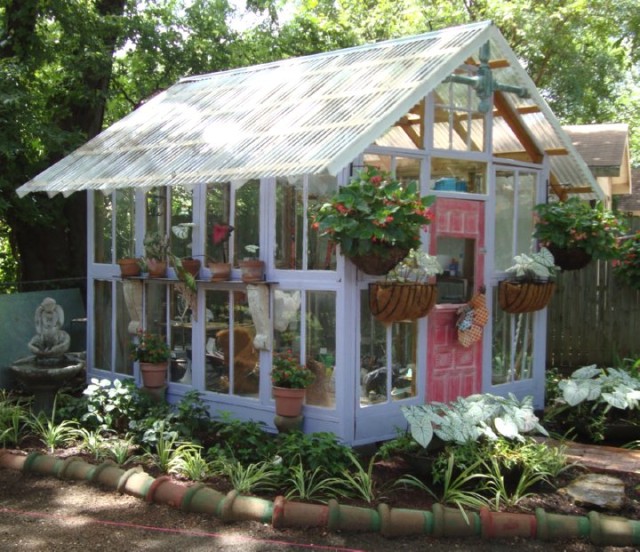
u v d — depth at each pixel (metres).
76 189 7.80
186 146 7.59
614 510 5.40
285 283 6.88
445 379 7.35
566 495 5.66
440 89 7.20
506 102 7.94
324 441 6.02
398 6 18.64
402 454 6.09
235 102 8.22
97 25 12.38
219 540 4.92
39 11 11.48
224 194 7.48
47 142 11.01
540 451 6.07
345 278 6.45
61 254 12.35
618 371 8.22
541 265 7.75
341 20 17.58
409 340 7.07
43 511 5.44
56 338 8.19
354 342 6.55
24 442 7.08
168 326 8.06
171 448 6.60
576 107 19.33
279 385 6.70
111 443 6.78
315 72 7.94
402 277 6.66
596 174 11.71
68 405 7.66
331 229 5.94
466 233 7.48
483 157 7.59
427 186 7.08
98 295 9.02
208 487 5.58
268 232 7.04
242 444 6.48
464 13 18.17
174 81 14.52
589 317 10.93
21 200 11.16
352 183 5.99
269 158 6.36
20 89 10.92
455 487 5.54
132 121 9.06
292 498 5.50
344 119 6.40
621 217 9.18
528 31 16.62
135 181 7.25
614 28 15.63
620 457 6.53
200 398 7.64
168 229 8.05
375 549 4.83
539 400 8.54
